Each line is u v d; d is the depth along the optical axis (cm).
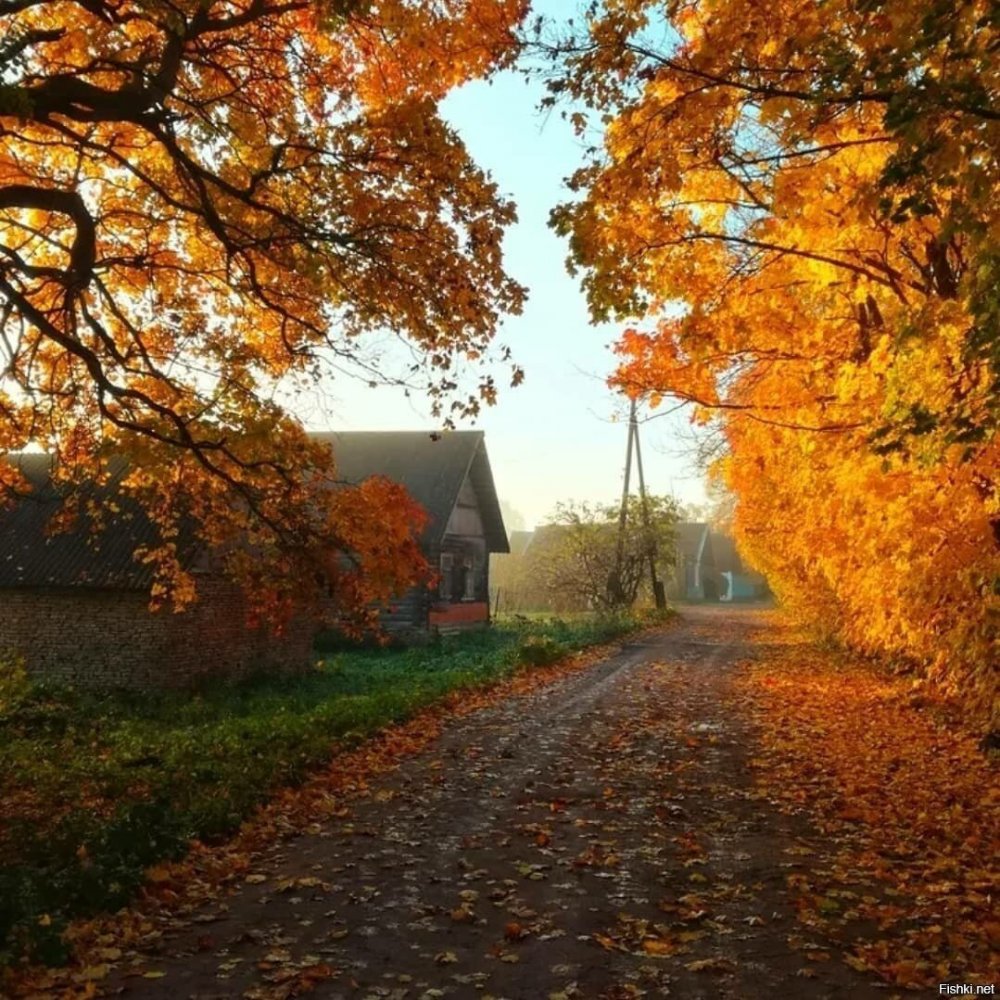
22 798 1001
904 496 1077
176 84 1005
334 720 1371
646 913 618
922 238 959
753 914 610
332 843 795
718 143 852
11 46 721
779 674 2142
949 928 569
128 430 1009
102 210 1188
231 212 1084
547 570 4484
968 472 989
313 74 1099
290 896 655
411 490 3422
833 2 639
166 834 742
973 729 1260
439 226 1069
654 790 991
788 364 1216
